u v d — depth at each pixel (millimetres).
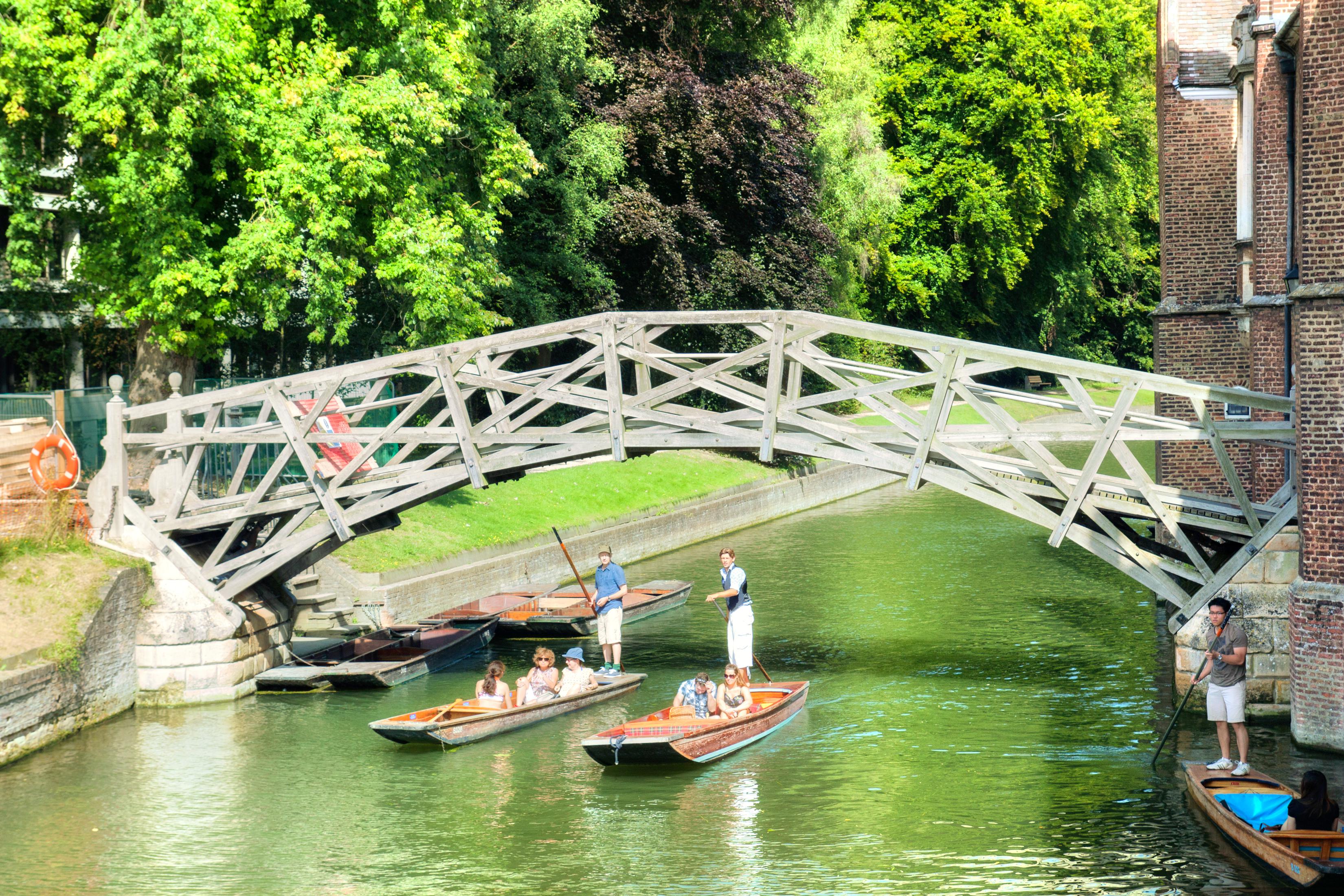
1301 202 29641
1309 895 22094
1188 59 52906
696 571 58969
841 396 35156
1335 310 29297
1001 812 26953
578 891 23234
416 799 28438
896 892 22906
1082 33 115625
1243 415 50812
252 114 42188
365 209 46094
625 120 68125
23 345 63438
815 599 51625
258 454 51531
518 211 66312
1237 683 27812
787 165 77500
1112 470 94625
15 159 42781
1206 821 26062
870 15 114625
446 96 47625
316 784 29594
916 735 32938
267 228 42062
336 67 43594
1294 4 41500
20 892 23469
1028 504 34500
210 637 37062
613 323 36438
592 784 29406
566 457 37531
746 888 23219
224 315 44781
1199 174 52594
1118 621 46344
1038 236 126875
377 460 56000
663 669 40812
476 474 37844
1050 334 141750
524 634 46469
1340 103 29031
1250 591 32812
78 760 31484
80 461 47281
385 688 38594
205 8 40188
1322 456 29688
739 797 28312
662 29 71562
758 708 33312
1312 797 23719
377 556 47438
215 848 25594
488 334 50500
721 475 75812
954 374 34219
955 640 43750
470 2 50438
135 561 37125
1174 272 52969
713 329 80250
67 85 41312
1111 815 26578
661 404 38656
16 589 33969
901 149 114875
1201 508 33531
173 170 41312
